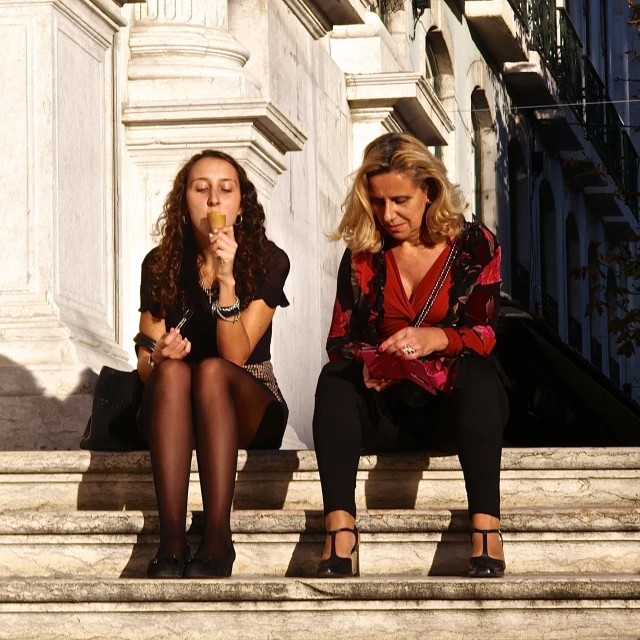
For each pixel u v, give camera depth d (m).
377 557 4.87
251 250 5.50
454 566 4.84
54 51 7.31
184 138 8.38
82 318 7.39
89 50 7.84
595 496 5.27
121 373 5.55
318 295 11.69
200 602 4.41
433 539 4.85
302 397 10.69
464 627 4.36
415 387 4.97
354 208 5.13
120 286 8.15
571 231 29.44
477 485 4.70
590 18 30.66
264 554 4.89
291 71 11.16
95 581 4.45
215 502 4.73
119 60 8.46
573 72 26.69
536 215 25.89
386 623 4.37
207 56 8.84
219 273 5.30
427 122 15.24
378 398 5.04
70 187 7.43
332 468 4.77
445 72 19.81
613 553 4.82
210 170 5.52
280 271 5.56
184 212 5.59
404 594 4.37
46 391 6.86
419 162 5.03
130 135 8.39
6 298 7.11
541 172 26.03
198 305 5.57
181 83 8.66
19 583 4.46
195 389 4.85
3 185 7.21
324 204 12.30
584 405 11.08
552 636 4.33
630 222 32.72
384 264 5.15
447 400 4.99
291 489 5.39
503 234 23.17
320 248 11.91
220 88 8.69
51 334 6.99
